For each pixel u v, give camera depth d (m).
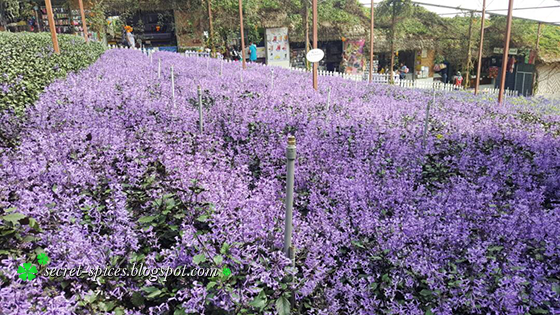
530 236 3.79
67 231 2.91
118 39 27.67
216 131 6.27
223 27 27.69
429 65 34.31
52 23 11.74
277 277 2.85
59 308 2.27
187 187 3.54
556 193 5.61
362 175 4.88
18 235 2.80
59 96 6.89
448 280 3.16
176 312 2.62
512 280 2.91
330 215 3.90
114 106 6.58
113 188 3.71
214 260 2.69
